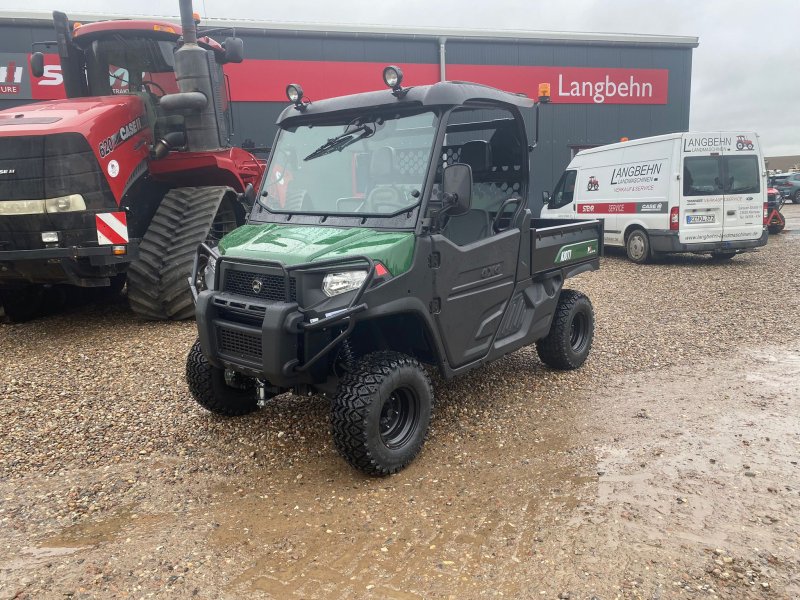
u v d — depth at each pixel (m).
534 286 5.06
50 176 6.23
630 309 8.03
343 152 4.25
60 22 7.31
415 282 3.71
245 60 14.91
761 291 8.81
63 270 6.49
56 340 6.85
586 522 3.14
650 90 18.58
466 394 5.04
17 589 2.71
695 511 3.21
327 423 4.51
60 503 3.48
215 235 7.93
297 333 3.38
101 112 6.60
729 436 4.10
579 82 17.81
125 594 2.67
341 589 2.69
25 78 13.72
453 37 16.20
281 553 2.97
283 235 3.90
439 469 3.79
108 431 4.44
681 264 11.74
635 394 4.97
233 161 7.83
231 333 3.67
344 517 3.28
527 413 4.63
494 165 5.02
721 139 11.18
